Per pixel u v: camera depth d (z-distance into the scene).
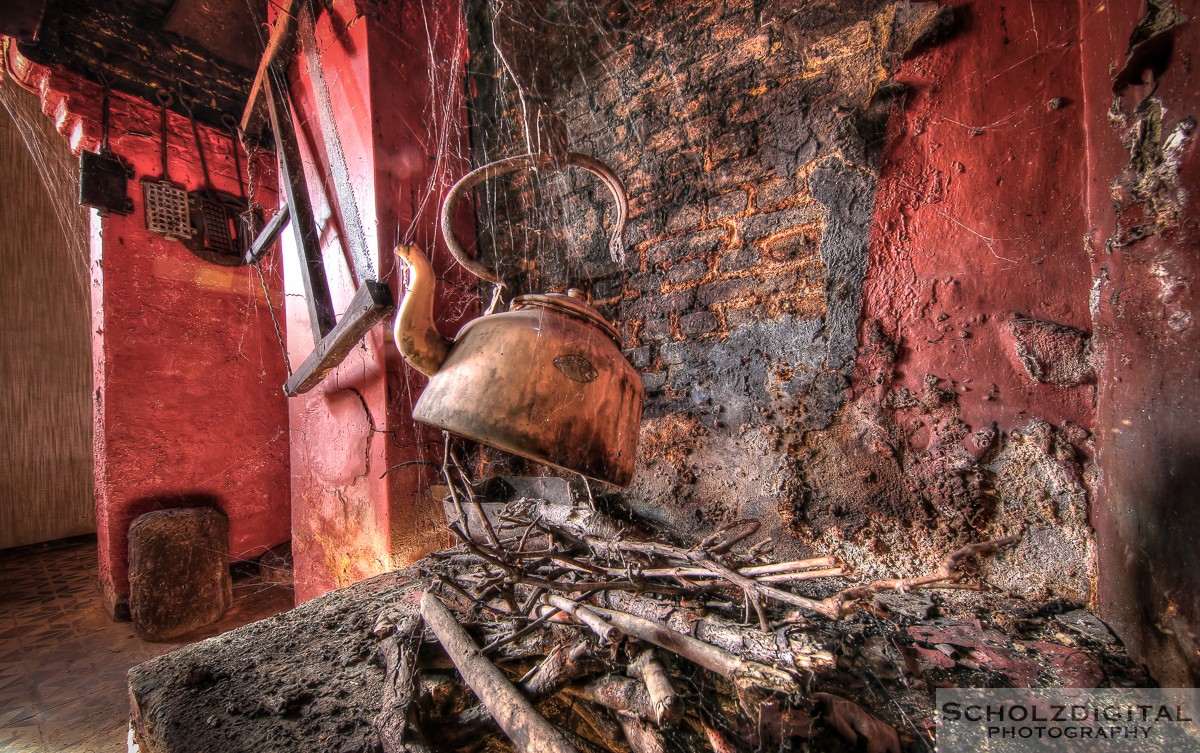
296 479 1.98
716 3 1.38
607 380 0.75
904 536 1.10
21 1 1.90
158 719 0.75
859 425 1.15
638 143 1.53
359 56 1.58
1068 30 0.95
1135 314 0.76
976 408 1.03
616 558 1.06
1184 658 0.64
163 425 2.52
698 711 0.71
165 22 2.40
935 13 1.05
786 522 1.24
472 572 1.25
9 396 3.41
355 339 1.45
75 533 3.67
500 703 0.68
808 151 1.22
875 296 1.14
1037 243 0.97
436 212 1.76
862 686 0.75
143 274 2.45
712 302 1.39
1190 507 0.64
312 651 0.95
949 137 1.06
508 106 1.82
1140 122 0.73
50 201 3.55
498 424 0.67
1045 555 0.97
